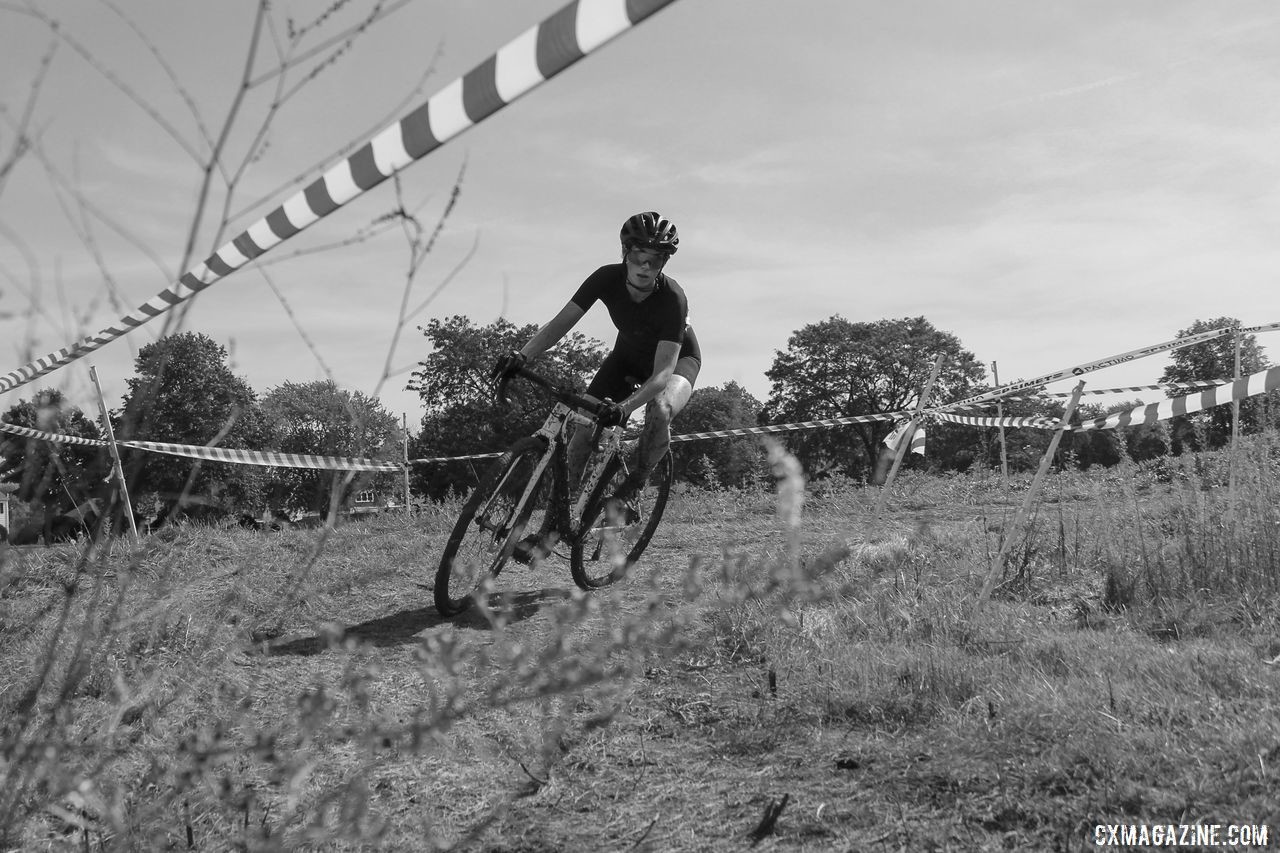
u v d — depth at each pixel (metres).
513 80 1.40
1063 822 2.17
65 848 1.93
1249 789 2.21
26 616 3.48
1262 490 5.13
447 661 1.54
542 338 5.00
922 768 2.54
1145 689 2.93
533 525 5.09
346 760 2.61
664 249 4.77
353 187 1.74
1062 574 4.99
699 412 71.12
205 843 2.07
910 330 76.12
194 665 2.58
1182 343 4.81
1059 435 4.60
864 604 4.14
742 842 2.24
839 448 73.00
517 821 2.36
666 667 3.38
